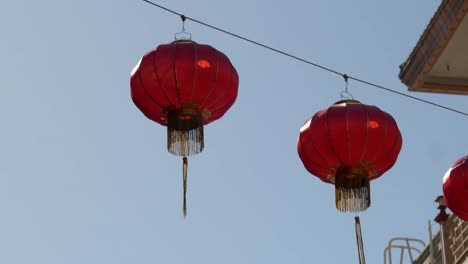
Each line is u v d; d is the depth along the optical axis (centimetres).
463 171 1520
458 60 1619
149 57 1325
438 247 2025
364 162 1370
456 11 1492
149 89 1317
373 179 1401
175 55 1316
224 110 1349
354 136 1358
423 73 1612
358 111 1374
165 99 1320
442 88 1647
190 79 1309
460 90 1653
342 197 1373
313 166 1397
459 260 1891
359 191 1369
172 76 1306
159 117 1348
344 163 1373
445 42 1544
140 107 1348
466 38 1572
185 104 1323
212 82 1315
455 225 1925
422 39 1588
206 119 1355
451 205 1552
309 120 1398
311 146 1381
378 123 1366
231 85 1330
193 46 1332
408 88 1656
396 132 1377
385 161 1377
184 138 1320
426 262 2025
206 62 1315
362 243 1359
